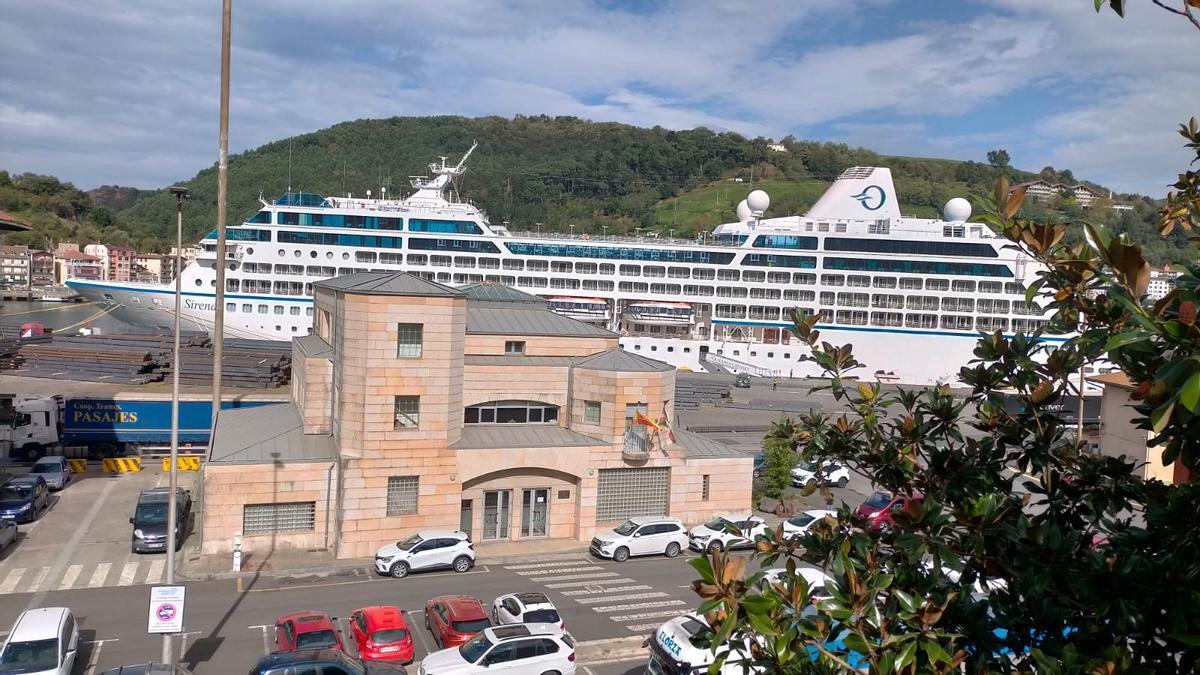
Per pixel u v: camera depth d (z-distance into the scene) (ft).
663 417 139.54
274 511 123.44
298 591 108.99
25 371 206.08
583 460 134.51
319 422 135.33
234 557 115.03
